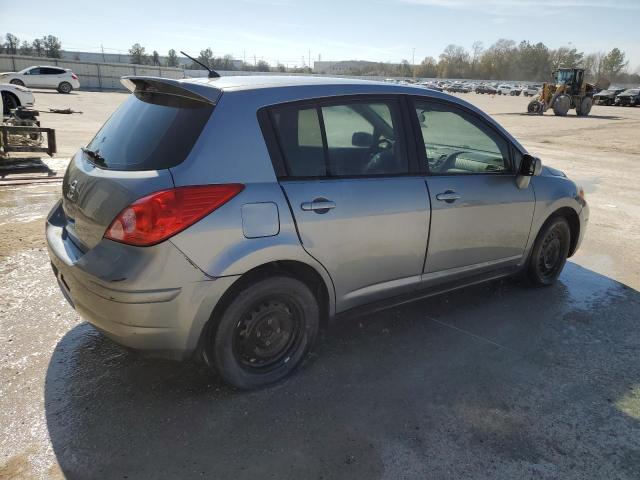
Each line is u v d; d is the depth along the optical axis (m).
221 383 2.95
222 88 2.73
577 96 31.58
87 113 19.48
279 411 2.74
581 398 2.95
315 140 2.93
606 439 2.61
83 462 2.32
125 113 3.07
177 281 2.46
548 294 4.46
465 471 2.36
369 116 3.18
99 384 2.90
